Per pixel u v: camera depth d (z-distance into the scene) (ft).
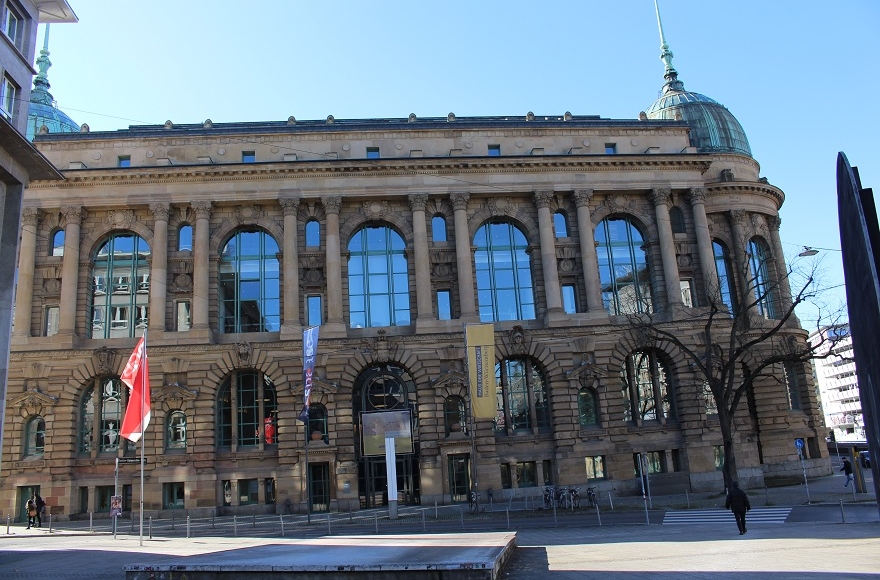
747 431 183.93
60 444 165.58
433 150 196.13
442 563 49.34
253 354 173.68
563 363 181.16
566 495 145.89
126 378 122.42
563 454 175.01
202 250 179.42
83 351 170.40
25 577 69.82
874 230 16.75
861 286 17.43
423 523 115.96
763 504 131.34
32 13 117.29
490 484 171.01
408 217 189.78
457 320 180.45
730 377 149.79
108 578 66.59
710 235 205.77
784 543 76.13
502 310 189.57
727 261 207.72
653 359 188.65
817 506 122.83
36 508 150.92
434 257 188.14
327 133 193.98
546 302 185.78
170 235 183.11
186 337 173.37
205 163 183.73
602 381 181.06
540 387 184.14
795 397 201.87
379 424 151.43
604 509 138.72
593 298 186.39
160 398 168.66
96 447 169.17
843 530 88.43
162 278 176.96
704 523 108.47
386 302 186.39
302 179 185.78
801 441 153.28
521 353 181.06
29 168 114.83
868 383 17.52
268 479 171.32
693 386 181.88
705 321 185.78
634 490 174.91
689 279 196.44
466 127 197.98
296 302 178.40
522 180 192.44
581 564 63.36
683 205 201.05
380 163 186.29
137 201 181.06
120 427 171.63
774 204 217.77
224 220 185.47
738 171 216.95
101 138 187.52
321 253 185.16
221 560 57.98
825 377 653.30
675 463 182.70
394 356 176.14
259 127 196.44
